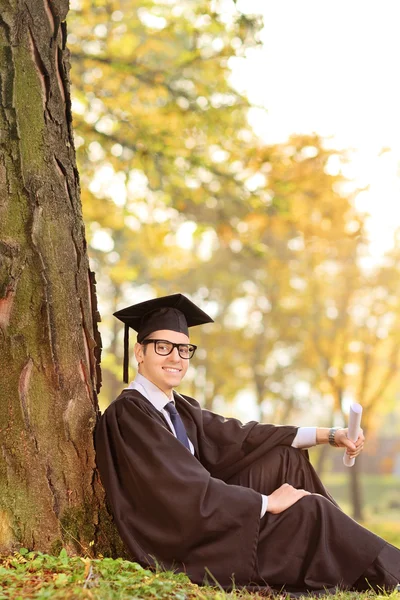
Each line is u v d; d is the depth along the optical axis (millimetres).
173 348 4852
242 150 10336
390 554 4402
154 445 4371
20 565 3889
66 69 4699
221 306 30922
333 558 4398
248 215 10828
